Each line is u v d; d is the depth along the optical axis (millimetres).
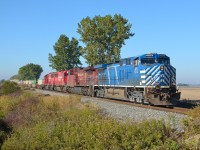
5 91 44188
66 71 52969
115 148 9430
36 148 11367
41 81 79938
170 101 23812
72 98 25344
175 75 25016
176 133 10672
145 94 24172
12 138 12375
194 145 8836
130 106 22219
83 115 15266
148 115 16484
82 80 42188
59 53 81562
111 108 20891
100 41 54062
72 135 11141
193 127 10539
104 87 33438
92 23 53656
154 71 24312
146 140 9547
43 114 17484
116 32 54031
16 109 20859
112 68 31266
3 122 15852
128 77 27312
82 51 55406
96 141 10109
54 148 10945
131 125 10945
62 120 14359
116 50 53156
